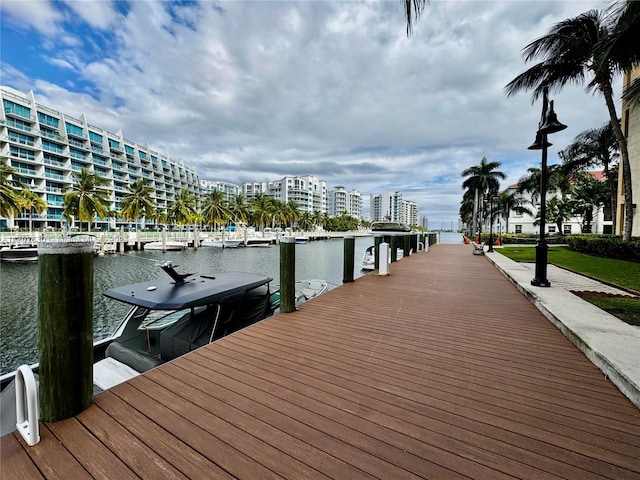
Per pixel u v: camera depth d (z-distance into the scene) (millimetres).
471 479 1346
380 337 3256
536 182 31250
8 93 47500
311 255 36688
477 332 3445
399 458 1479
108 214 37531
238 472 1389
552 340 3188
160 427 1709
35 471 1388
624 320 3893
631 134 15672
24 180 49219
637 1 5867
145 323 5012
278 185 113438
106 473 1377
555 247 20172
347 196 144500
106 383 3191
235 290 4328
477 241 25750
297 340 3145
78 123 57938
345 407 1925
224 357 2701
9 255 29422
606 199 29719
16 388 1661
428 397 2053
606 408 1923
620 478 1347
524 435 1652
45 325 1718
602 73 9062
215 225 77812
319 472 1391
